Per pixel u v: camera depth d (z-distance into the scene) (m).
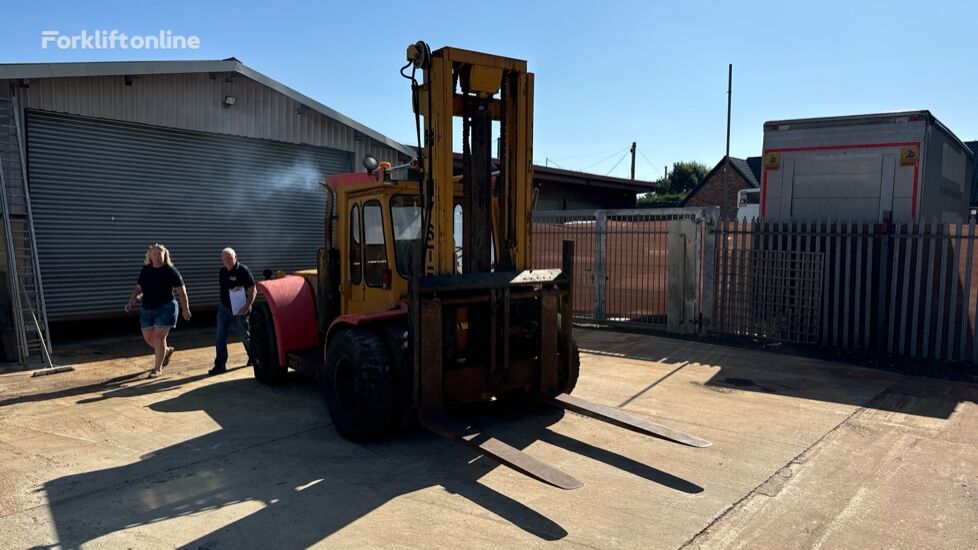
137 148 10.61
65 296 9.91
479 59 5.32
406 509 4.08
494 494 4.32
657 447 5.25
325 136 13.15
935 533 3.78
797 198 10.59
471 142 5.53
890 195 9.87
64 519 3.91
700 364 8.44
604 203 24.97
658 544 3.62
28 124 9.39
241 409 6.41
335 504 4.15
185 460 4.95
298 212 12.92
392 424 5.28
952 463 4.88
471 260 5.57
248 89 11.84
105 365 8.48
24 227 9.20
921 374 7.84
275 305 7.12
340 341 5.43
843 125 10.16
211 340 10.48
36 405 6.51
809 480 4.55
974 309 8.34
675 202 42.56
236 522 3.88
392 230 5.79
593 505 4.14
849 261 9.20
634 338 10.43
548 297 5.73
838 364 8.40
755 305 10.13
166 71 10.32
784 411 6.26
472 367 5.35
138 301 10.69
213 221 11.64
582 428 5.75
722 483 4.50
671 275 10.81
